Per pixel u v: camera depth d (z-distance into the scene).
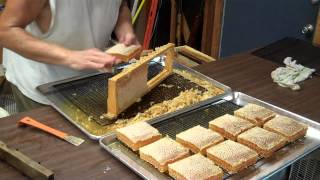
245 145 1.02
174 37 2.88
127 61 1.34
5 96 2.06
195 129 1.06
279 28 2.18
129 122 1.14
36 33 1.36
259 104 1.26
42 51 1.24
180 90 1.34
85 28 1.42
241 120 1.12
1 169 0.92
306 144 1.06
